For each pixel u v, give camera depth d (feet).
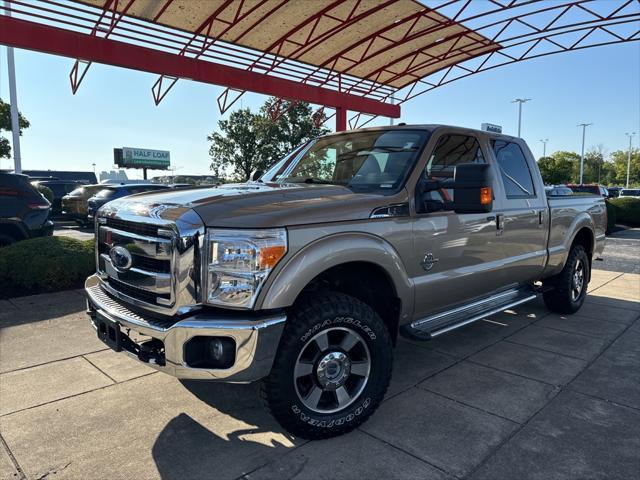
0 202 24.35
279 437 9.78
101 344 15.10
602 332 16.75
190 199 9.76
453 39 51.93
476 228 13.03
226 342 8.61
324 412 9.59
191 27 42.52
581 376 12.86
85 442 9.55
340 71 56.29
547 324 17.74
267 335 8.55
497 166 14.57
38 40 33.68
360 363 10.15
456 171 10.50
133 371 13.09
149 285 9.37
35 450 9.27
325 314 9.31
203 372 8.52
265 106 110.11
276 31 45.01
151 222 9.23
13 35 32.76
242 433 9.94
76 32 35.24
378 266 10.48
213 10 39.40
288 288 8.74
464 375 12.93
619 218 69.36
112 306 10.11
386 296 11.32
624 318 18.57
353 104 54.90
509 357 14.29
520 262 15.01
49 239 23.30
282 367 8.94
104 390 11.92
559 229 17.24
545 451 9.24
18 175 25.46
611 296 22.53
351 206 10.05
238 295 8.56
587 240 20.13
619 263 33.09
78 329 16.49
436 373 13.07
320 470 8.63
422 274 11.55
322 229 9.40
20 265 21.03
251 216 8.84
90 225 57.62
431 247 11.67
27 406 11.05
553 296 18.58
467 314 13.33
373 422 10.38
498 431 9.99
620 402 11.32
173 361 8.60
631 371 13.21
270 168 16.01
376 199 10.55
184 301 8.71
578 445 9.46
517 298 15.57
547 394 11.74
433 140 12.38
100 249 11.51
